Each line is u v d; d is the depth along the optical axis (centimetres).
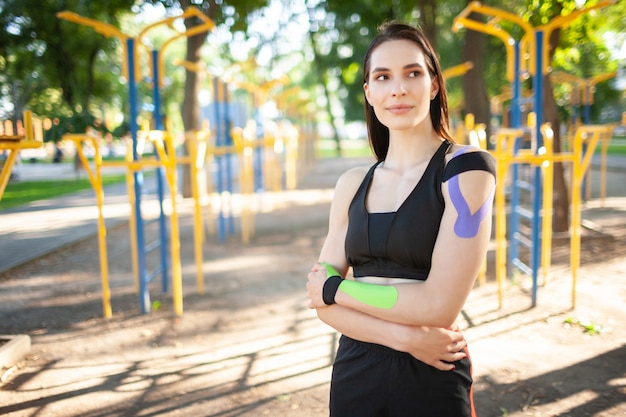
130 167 463
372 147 169
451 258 131
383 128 167
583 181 1195
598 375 335
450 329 141
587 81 1057
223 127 913
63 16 448
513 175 538
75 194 1516
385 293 137
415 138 148
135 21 2159
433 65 150
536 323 429
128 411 312
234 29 1341
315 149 2639
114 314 489
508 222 872
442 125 154
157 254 745
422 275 138
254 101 1104
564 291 504
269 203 1262
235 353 394
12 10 1378
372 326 140
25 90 1545
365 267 148
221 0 1186
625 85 1880
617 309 452
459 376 141
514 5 1141
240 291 555
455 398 139
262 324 455
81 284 595
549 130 456
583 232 752
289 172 1633
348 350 148
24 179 2009
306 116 2209
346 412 146
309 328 443
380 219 144
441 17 1767
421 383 138
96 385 346
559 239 716
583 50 1459
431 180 140
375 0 1341
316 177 1945
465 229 131
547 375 338
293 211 1131
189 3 1160
